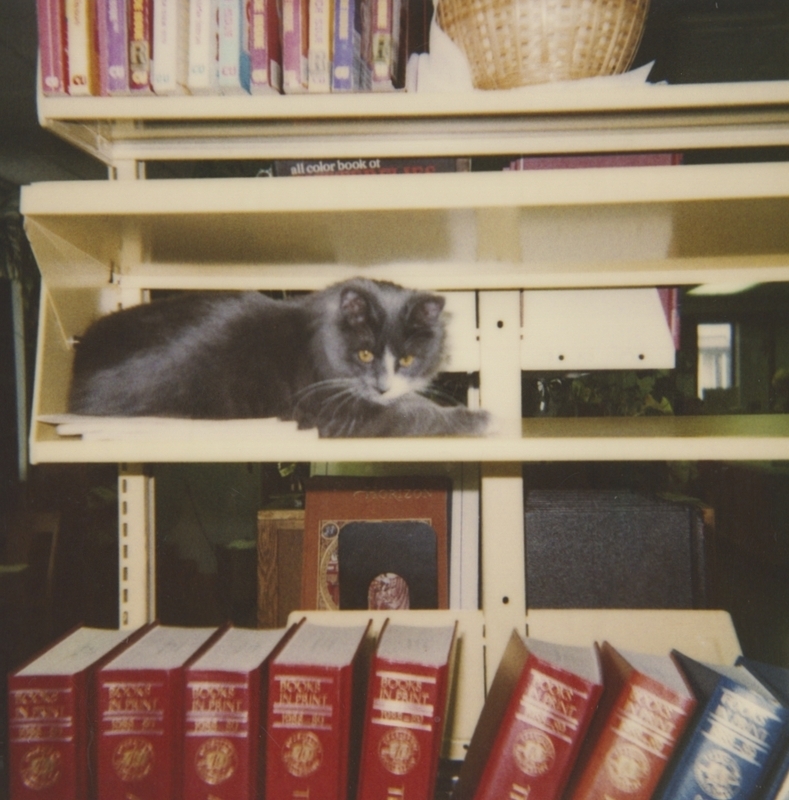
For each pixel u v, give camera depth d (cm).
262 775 63
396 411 71
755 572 341
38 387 64
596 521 83
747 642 182
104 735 60
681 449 59
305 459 60
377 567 86
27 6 192
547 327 85
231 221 62
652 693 57
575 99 61
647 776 57
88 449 60
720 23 78
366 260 80
